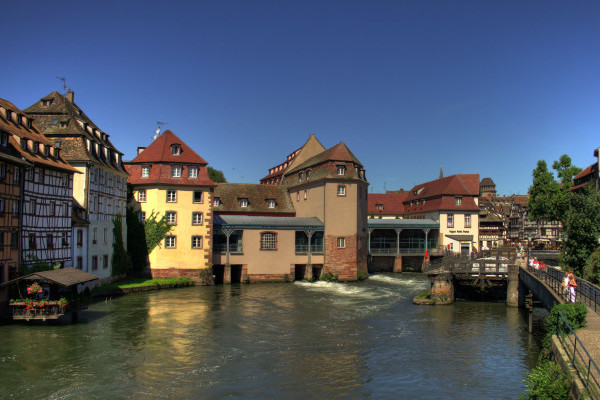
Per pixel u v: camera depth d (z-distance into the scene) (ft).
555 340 48.47
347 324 90.84
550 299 70.64
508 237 333.62
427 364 66.69
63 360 65.31
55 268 94.43
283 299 119.24
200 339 78.23
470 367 65.46
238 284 149.89
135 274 144.36
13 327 82.38
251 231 153.48
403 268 199.62
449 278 115.96
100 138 135.23
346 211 161.58
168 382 57.98
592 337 49.62
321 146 229.25
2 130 86.07
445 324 91.81
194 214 147.33
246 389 56.34
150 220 145.18
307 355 70.33
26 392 53.62
